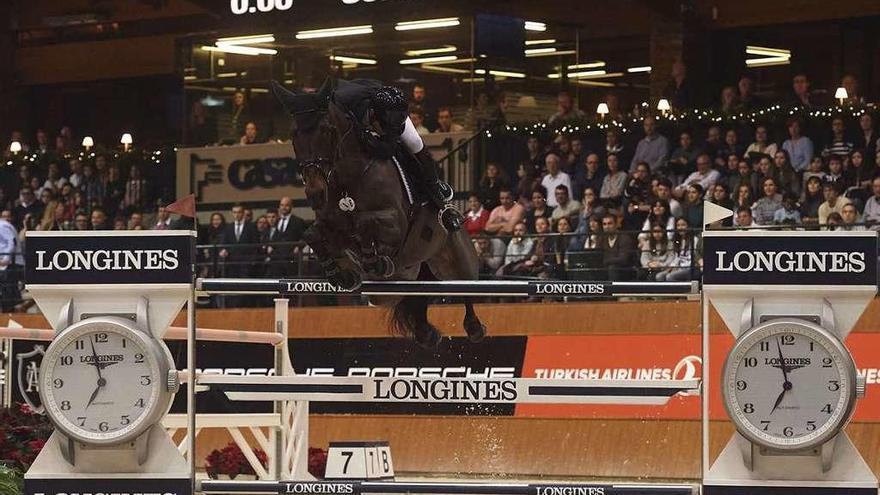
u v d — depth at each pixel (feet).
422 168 34.53
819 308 28.35
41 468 29.50
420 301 36.17
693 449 60.49
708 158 74.74
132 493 29.32
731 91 80.59
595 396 29.32
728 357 27.89
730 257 28.48
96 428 28.94
